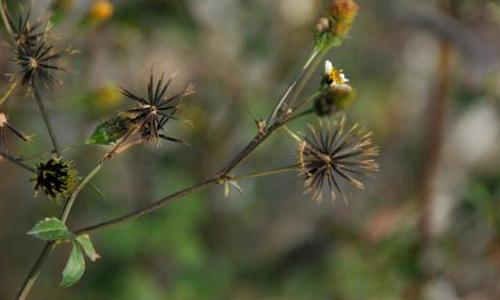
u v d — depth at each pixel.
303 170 5.35
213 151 10.99
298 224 12.02
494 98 10.93
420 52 12.12
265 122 5.42
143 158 10.69
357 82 11.95
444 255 10.94
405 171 12.02
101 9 7.12
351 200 12.14
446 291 10.95
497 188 10.95
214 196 11.31
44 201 11.25
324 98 5.21
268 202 11.90
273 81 11.16
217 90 10.96
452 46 10.58
